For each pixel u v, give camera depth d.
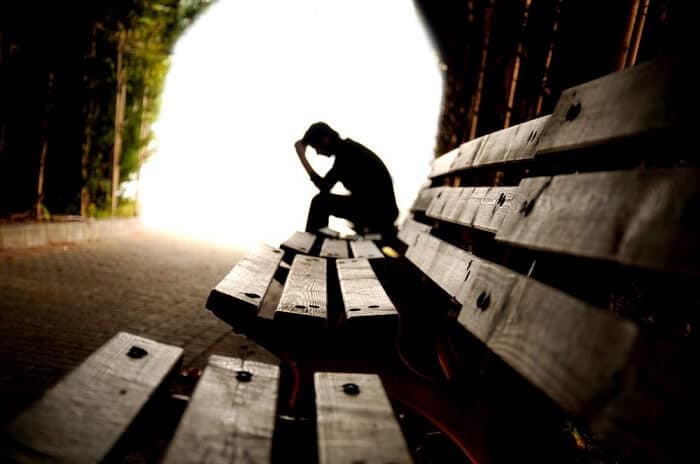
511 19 3.54
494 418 1.39
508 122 3.37
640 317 1.79
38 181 7.29
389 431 0.95
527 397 1.29
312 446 1.17
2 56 6.65
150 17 8.56
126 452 0.89
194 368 2.95
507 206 1.45
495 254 2.40
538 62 2.90
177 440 0.86
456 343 1.93
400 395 1.82
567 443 1.67
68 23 7.24
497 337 1.06
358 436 0.92
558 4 2.43
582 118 1.12
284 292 1.77
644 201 0.79
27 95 6.99
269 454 0.85
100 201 8.95
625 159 1.10
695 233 0.67
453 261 1.65
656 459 0.60
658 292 1.71
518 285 1.05
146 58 9.21
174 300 4.61
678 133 0.81
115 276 5.40
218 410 0.97
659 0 1.73
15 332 3.31
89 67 7.78
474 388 1.72
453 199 2.25
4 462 0.73
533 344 0.91
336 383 1.15
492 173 3.18
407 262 3.16
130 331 3.59
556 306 0.88
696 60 0.79
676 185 0.74
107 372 1.04
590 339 0.77
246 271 2.03
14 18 6.56
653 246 0.73
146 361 1.12
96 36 8.03
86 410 0.89
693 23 1.53
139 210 10.29
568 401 0.76
